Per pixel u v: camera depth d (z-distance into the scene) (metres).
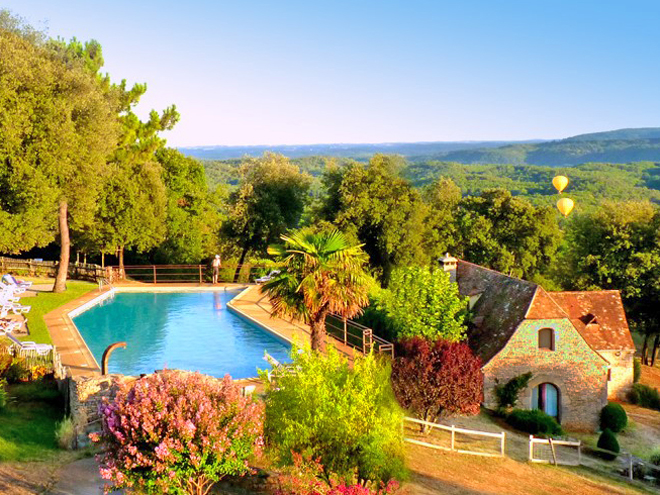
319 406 15.63
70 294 39.66
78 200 37.25
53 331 31.44
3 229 32.16
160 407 12.71
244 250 62.62
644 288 51.97
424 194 100.31
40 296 38.41
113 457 12.65
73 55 40.91
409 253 55.53
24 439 16.95
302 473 13.99
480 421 29.31
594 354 32.84
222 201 68.38
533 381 32.44
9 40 32.50
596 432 32.75
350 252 25.36
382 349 28.66
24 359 23.94
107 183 44.69
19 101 31.42
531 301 32.94
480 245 77.75
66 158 33.44
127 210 45.47
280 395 16.17
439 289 32.66
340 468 15.43
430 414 25.95
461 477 19.69
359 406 15.88
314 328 25.72
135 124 46.94
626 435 32.06
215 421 12.63
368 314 34.81
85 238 46.22
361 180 56.41
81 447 17.02
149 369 27.78
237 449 12.97
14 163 30.88
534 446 26.38
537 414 29.67
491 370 32.03
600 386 32.97
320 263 24.81
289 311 25.56
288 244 25.72
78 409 17.83
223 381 14.21
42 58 33.31
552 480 21.41
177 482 12.37
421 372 24.14
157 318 37.19
